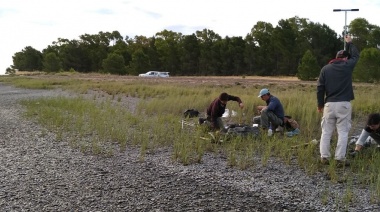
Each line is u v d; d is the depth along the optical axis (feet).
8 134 35.60
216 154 26.32
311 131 31.89
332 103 22.16
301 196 18.13
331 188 19.07
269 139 27.73
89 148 28.96
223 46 273.54
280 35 237.86
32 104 58.08
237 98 32.96
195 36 293.84
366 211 16.19
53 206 17.37
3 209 17.06
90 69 332.19
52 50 374.84
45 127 38.65
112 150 28.17
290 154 24.40
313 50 225.35
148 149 28.35
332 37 235.61
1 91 99.86
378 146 24.64
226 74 271.69
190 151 26.40
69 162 25.16
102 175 22.11
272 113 31.42
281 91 69.41
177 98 54.80
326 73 22.47
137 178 21.44
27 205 17.52
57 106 54.49
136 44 345.72
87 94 80.02
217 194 18.70
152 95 71.41
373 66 123.75
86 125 37.99
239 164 23.52
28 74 257.96
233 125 32.07
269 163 23.85
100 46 336.08
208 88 80.84
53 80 141.49
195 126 34.30
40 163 24.98
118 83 110.01
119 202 17.79
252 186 19.75
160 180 21.04
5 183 20.83
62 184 20.54
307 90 73.56
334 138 28.76
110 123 37.04
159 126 34.71
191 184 20.26
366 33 250.37
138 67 271.90
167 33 365.81
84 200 18.10
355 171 21.49
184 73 292.20
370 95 54.60
